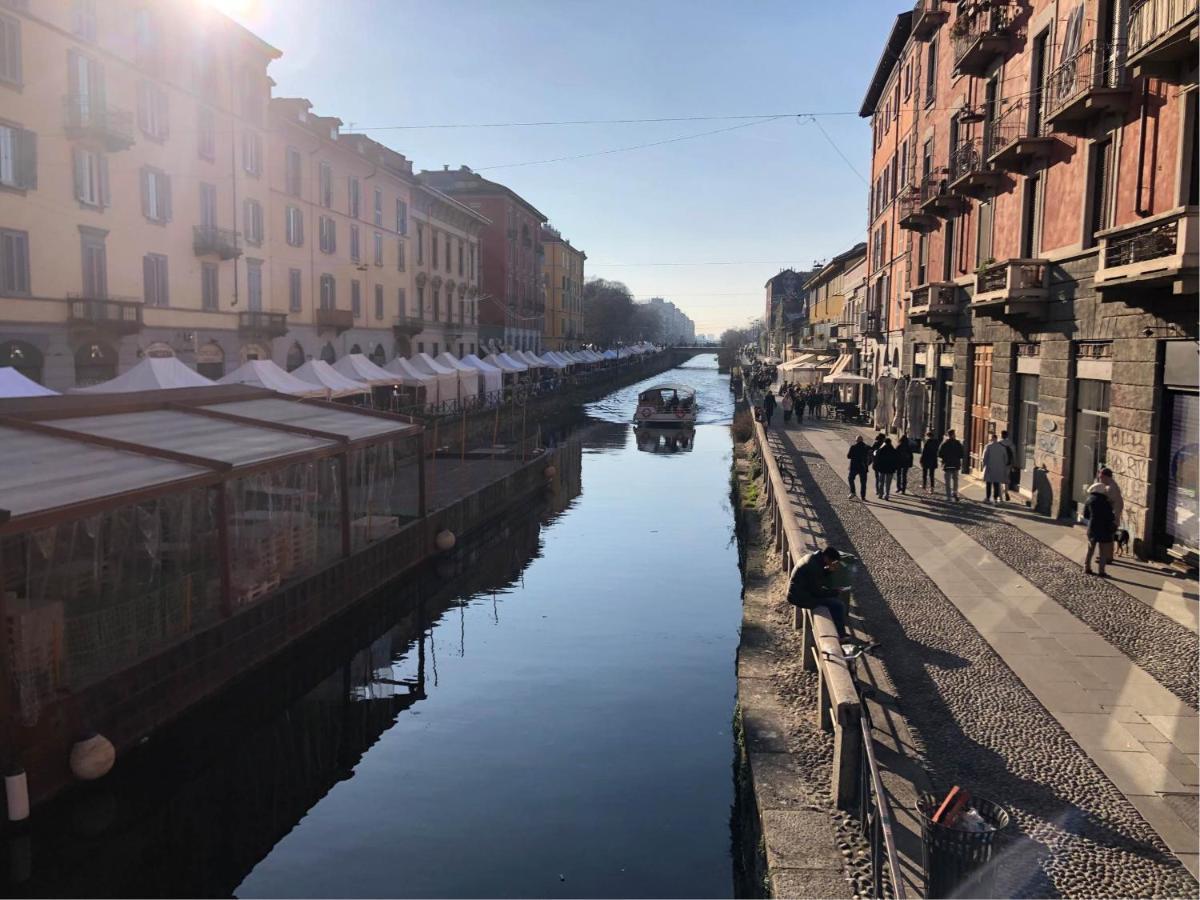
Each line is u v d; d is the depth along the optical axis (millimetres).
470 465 30094
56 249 24906
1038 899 5637
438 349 57188
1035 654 9820
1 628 8453
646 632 15461
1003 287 17875
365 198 45875
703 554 21641
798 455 27875
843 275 54656
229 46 33125
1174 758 7465
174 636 11211
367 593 16484
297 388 26062
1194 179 12109
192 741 11219
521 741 11023
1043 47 17750
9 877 8469
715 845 8539
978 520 17141
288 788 10133
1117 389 14086
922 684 8992
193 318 31344
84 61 25656
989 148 20672
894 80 34875
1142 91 13352
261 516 14523
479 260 66750
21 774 8500
